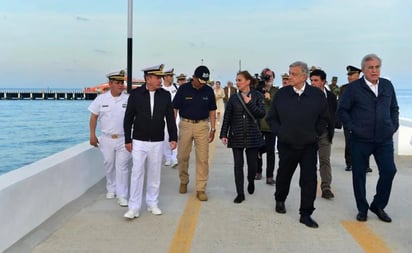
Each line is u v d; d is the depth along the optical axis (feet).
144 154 17.97
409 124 33.91
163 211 18.86
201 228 16.61
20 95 264.72
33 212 16.02
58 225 16.79
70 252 14.16
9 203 14.34
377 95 16.74
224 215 18.29
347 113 17.20
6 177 15.53
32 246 14.62
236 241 15.21
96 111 19.95
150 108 17.78
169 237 15.60
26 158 80.59
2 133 114.83
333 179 25.43
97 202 20.13
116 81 19.54
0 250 13.83
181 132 21.25
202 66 20.71
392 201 20.47
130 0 28.50
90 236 15.64
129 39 28.71
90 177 22.70
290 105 16.94
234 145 20.49
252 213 18.57
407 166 29.71
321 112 16.88
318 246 14.73
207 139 20.97
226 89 68.13
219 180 25.44
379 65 16.51
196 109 20.77
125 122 18.04
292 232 16.14
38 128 127.54
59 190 18.53
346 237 15.58
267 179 24.12
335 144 41.73
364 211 17.48
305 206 16.98
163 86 30.48
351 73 23.72
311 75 20.85
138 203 17.90
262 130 23.52
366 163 17.34
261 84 24.32
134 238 15.47
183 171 21.94
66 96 269.23
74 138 106.73
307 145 16.89
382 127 16.62
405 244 14.93
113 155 20.11
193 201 20.57
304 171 17.04
